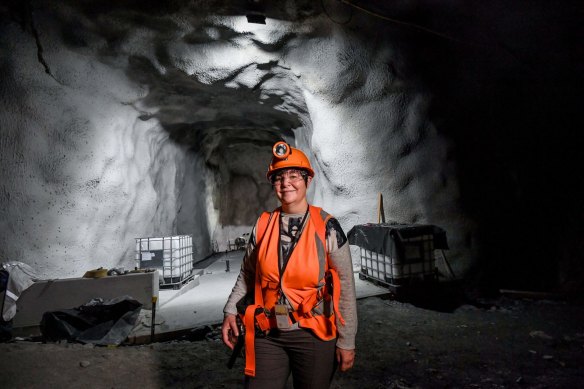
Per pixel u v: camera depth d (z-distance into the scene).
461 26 6.19
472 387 2.63
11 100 5.32
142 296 4.82
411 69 6.24
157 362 3.15
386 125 6.42
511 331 3.95
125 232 6.58
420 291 5.20
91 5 5.19
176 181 9.08
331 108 6.35
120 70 6.02
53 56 5.42
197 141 10.14
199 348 3.52
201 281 7.35
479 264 6.38
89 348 3.54
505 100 6.46
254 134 12.09
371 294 5.11
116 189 6.20
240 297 1.53
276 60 6.11
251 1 5.33
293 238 1.40
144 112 6.96
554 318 4.48
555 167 6.33
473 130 6.53
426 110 6.40
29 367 2.97
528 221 6.46
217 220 13.12
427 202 6.50
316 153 6.86
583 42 5.94
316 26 5.73
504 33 6.27
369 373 2.87
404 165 6.52
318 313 1.34
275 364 1.36
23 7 5.19
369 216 6.63
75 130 5.69
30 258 5.29
